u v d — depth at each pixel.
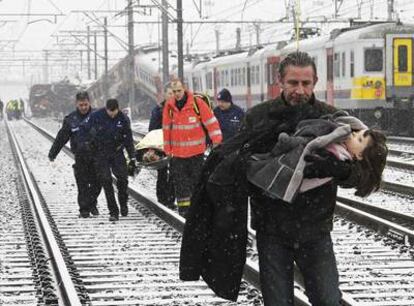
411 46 75.94
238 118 33.06
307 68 12.05
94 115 32.59
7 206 39.69
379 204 37.88
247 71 102.19
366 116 77.56
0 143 103.38
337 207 33.25
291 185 11.46
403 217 32.12
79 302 18.31
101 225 32.28
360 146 11.67
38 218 33.22
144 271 23.39
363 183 11.79
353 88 76.50
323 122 11.81
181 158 31.02
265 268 12.20
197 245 12.61
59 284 21.09
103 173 32.88
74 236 29.83
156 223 32.28
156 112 35.44
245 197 12.27
